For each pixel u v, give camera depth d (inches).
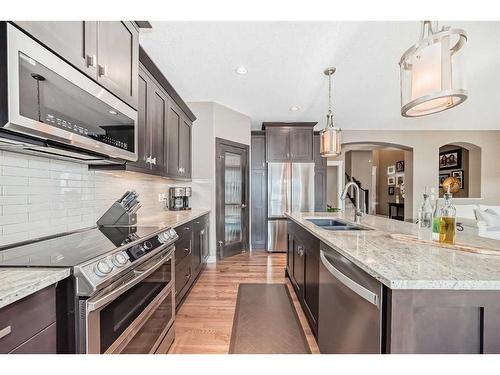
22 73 36.8
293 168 199.5
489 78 132.3
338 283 54.8
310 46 102.0
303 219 106.3
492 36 95.3
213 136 166.7
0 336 27.7
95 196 82.1
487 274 36.0
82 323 37.0
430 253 47.6
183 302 107.0
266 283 128.8
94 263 40.5
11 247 50.5
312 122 206.1
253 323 90.2
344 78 132.0
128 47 68.6
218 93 152.5
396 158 363.9
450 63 49.2
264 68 121.0
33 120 38.4
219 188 170.9
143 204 120.5
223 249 174.9
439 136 241.6
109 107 58.6
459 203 239.0
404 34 93.5
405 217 253.0
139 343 54.2
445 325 34.7
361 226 86.3
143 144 88.1
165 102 110.8
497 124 221.3
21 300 30.0
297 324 89.5
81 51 49.3
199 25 87.9
